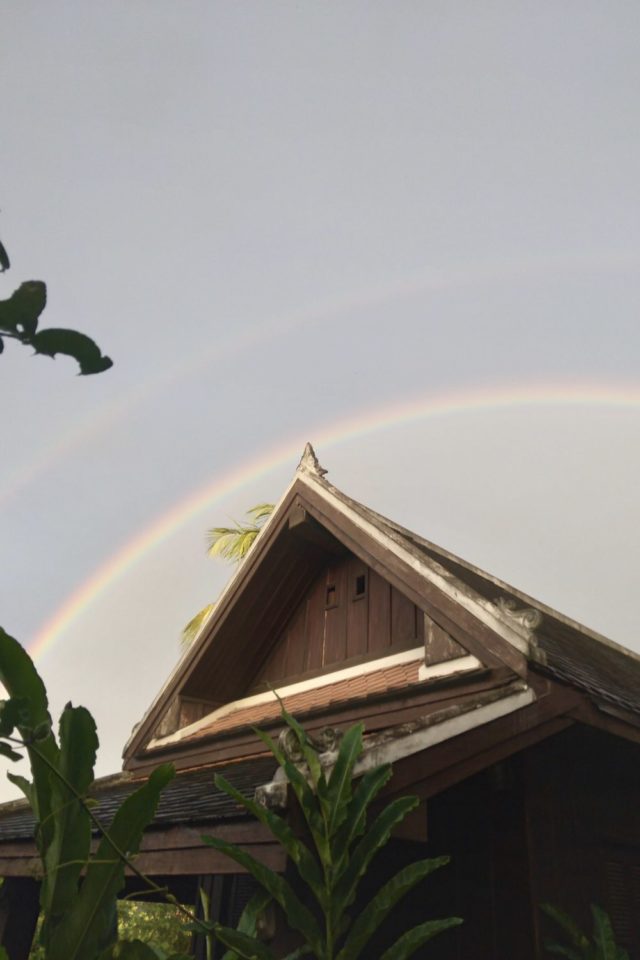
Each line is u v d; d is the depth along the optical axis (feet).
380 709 19.61
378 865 17.42
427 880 17.44
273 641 27.91
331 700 21.49
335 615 26.00
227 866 12.71
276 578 26.86
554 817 17.21
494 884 16.33
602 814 18.71
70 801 7.65
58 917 7.91
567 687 16.75
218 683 27.61
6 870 17.98
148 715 27.32
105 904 8.10
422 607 20.26
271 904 12.29
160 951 10.32
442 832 17.70
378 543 22.33
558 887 16.30
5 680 7.45
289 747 12.35
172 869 13.78
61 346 4.65
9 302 4.40
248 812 12.48
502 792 17.12
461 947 16.22
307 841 12.03
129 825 8.41
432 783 13.52
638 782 20.61
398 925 17.10
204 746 24.44
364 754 12.35
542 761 17.69
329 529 24.17
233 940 9.75
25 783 8.18
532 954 15.15
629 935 17.54
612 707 17.35
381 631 23.90
